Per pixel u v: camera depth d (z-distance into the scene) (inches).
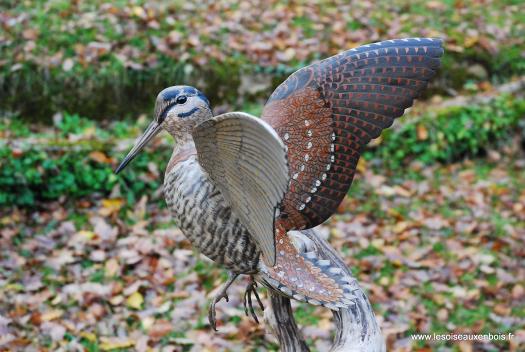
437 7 647.1
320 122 201.2
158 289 401.1
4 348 350.0
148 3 587.2
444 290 411.5
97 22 561.6
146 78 542.0
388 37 599.5
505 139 562.3
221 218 190.4
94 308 382.3
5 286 392.5
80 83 530.6
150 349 361.1
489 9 659.4
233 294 397.1
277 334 242.5
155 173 470.6
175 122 197.5
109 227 438.3
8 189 454.6
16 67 518.3
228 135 163.9
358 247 439.2
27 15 557.3
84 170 464.8
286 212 203.6
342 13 624.4
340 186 205.6
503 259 437.7
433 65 201.9
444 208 483.8
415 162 529.3
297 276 201.3
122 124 521.7
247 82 558.9
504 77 606.5
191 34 569.6
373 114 202.5
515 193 504.1
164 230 442.3
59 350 354.3
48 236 436.1
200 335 369.4
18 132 500.1
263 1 628.4
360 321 223.0
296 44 579.5
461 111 550.0
